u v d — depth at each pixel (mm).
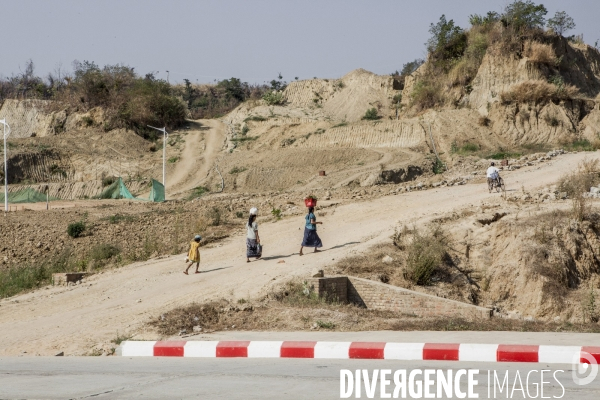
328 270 19266
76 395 8625
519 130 64188
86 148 74312
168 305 16812
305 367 10156
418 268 19234
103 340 13859
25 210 37000
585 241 21109
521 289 19625
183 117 84625
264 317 14922
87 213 34344
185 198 55719
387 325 14102
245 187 59625
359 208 29312
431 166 56969
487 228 22266
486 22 80312
